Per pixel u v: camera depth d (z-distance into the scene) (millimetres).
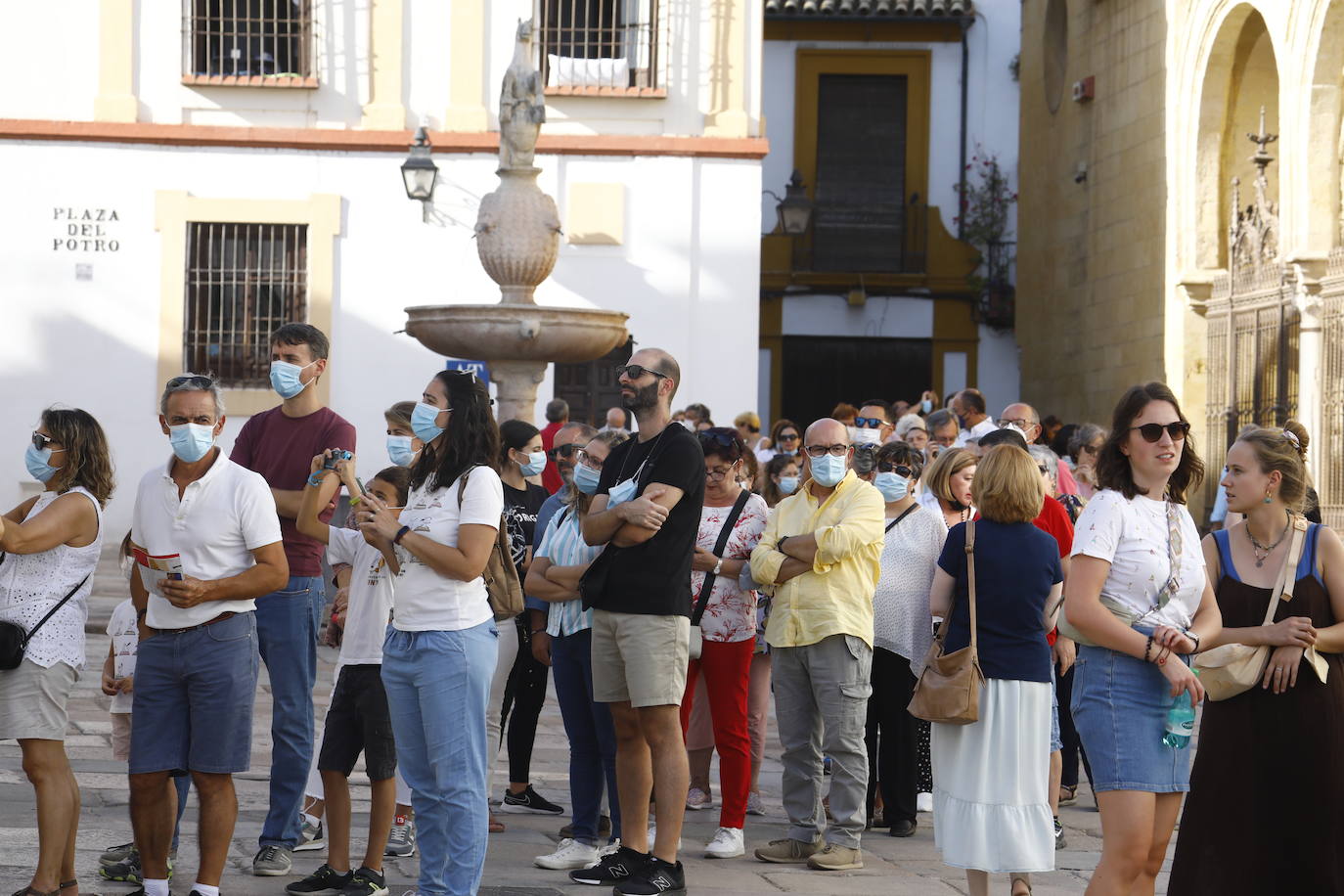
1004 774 6152
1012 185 27547
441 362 19812
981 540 6285
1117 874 5402
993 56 27656
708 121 20000
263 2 19797
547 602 7988
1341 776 5711
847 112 27781
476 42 19812
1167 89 19969
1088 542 5496
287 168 19766
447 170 19797
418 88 19875
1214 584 5977
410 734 5719
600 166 19891
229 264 19859
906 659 8148
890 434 12820
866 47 27672
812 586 7352
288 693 6699
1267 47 18547
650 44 20000
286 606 6703
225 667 5824
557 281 19891
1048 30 25016
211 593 5750
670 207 19922
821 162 27734
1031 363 25953
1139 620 5488
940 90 27672
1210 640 5645
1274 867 5758
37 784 5863
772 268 27484
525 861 7230
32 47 19547
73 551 5922
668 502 6398
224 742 5824
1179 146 19578
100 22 19594
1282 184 16922
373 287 19812
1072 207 23797
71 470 5973
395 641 5715
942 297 27469
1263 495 5852
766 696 8867
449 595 5676
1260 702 5785
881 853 7812
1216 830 5820
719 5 20016
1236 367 17922
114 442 19641
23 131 19453
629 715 6648
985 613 6227
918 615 8117
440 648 5637
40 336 19594
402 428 6984
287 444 7000
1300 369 16562
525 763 8469
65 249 19594
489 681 5754
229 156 19734
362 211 19797
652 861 6559
